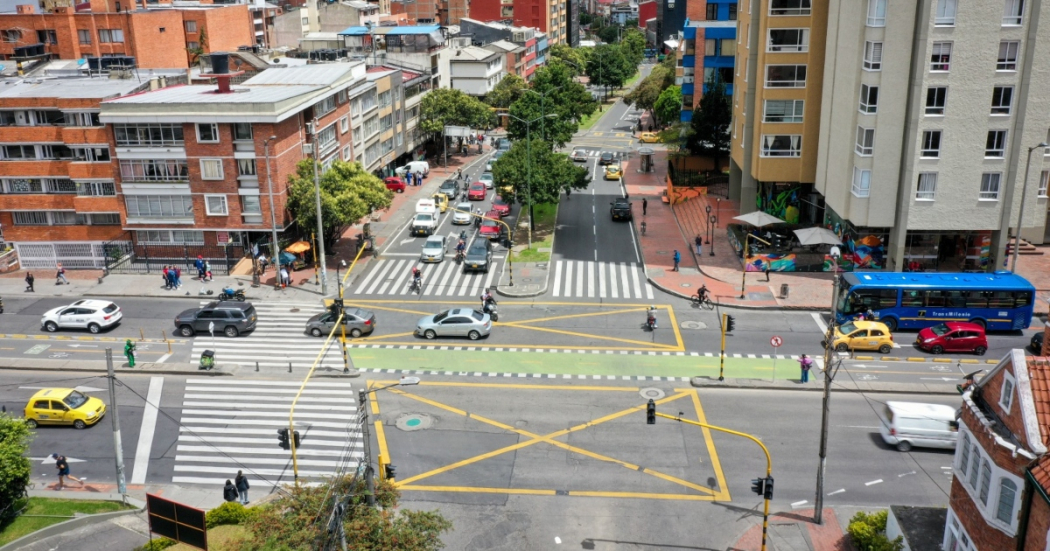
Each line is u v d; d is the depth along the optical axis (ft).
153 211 224.74
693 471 125.39
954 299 175.63
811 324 181.88
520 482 123.24
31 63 310.86
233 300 193.57
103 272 223.10
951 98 183.21
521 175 245.86
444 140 363.15
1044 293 191.83
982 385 91.91
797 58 222.28
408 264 230.07
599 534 111.14
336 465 129.08
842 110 202.39
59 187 240.53
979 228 191.83
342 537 86.22
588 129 464.65
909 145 186.80
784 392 150.71
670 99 402.72
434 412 144.87
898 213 193.26
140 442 138.10
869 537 103.09
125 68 274.16
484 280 216.33
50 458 133.90
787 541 108.17
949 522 95.66
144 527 115.14
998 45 179.22
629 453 130.52
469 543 109.40
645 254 233.96
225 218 222.89
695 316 188.34
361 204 221.66
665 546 108.27
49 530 112.88
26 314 194.70
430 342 176.45
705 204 277.03
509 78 444.14
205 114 212.84
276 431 140.05
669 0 596.70
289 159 227.20
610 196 306.96
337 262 230.89
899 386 150.61
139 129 217.36
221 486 125.49
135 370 163.43
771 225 238.89
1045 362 83.30
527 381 156.56
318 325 179.83
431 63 397.19
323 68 278.87
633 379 156.66
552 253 238.27
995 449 83.10
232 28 386.73
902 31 181.98
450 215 278.67
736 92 265.34
